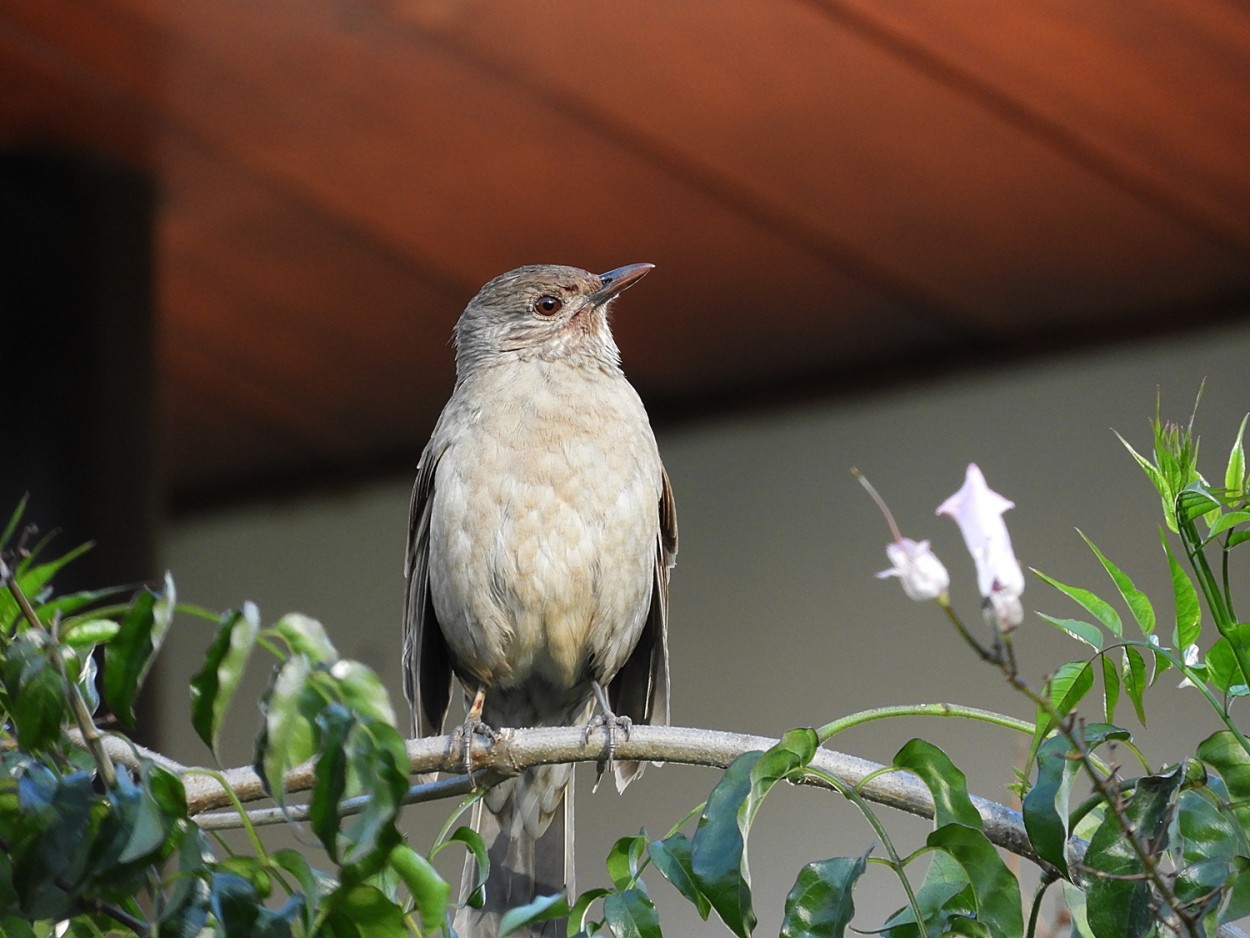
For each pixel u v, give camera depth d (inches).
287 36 347.9
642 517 341.4
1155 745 445.4
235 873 180.7
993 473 482.0
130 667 173.2
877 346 496.7
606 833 516.1
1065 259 438.3
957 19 340.2
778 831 487.5
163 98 373.4
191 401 519.5
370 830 162.6
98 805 175.3
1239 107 361.1
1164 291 456.1
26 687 175.3
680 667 517.0
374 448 557.0
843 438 506.0
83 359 396.5
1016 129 380.2
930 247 433.4
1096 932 176.7
